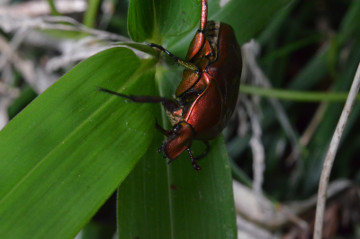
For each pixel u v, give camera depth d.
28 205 0.18
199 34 0.19
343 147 0.24
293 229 0.23
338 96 0.22
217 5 0.20
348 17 0.23
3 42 0.23
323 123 0.23
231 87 0.19
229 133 0.24
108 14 0.24
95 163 0.18
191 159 0.19
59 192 0.18
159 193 0.19
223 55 0.19
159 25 0.19
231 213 0.19
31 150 0.18
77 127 0.18
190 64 0.18
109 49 0.18
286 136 0.24
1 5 0.24
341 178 0.24
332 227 0.23
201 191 0.19
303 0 0.25
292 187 0.24
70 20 0.21
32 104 0.18
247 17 0.20
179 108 0.18
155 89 0.19
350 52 0.23
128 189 0.19
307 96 0.22
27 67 0.23
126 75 0.18
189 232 0.19
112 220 0.22
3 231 0.17
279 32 0.25
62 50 0.23
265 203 0.22
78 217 0.18
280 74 0.24
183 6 0.18
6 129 0.18
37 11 0.23
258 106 0.23
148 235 0.19
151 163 0.19
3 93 0.23
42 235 0.18
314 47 0.26
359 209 0.23
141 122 0.18
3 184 0.18
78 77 0.18
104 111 0.18
